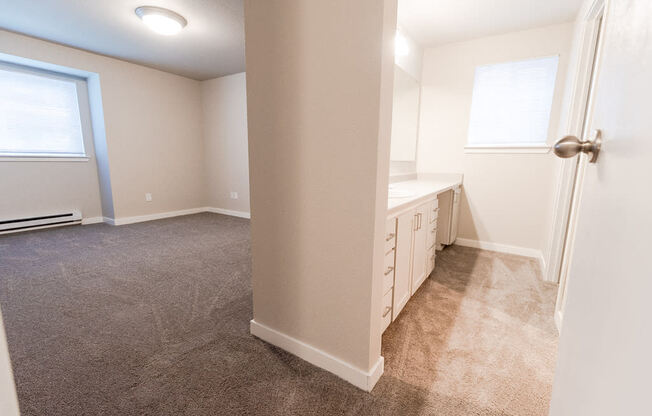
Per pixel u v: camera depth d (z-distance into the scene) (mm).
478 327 1692
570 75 2371
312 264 1301
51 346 1495
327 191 1198
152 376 1298
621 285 453
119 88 3957
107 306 1899
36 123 3594
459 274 2469
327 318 1301
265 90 1304
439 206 3018
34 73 3510
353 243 1166
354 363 1253
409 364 1388
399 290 1669
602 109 640
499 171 3059
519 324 1724
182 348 1490
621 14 569
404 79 2926
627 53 520
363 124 1068
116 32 3021
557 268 2301
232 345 1516
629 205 451
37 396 1184
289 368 1352
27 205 3602
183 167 4875
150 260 2738
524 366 1381
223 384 1257
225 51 3557
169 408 1137
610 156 558
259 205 1432
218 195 5117
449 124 3262
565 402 680
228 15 2646
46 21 2791
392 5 1017
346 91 1087
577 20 2393
